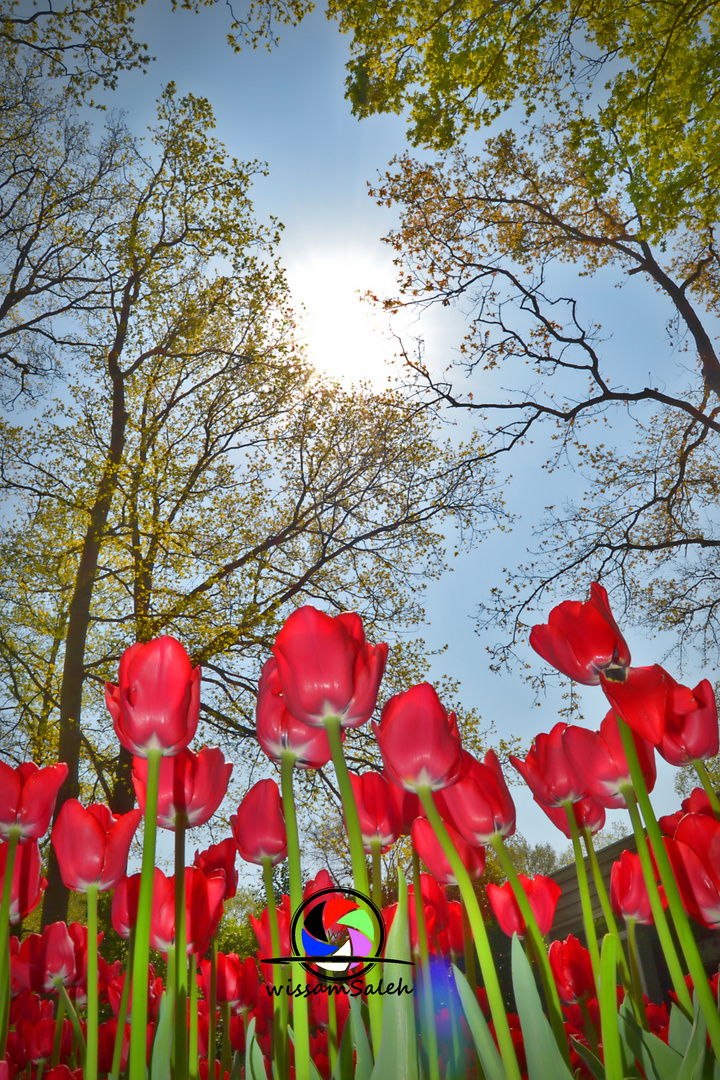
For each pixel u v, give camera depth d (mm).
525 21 9992
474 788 656
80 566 14211
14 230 15891
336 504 16391
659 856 556
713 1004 470
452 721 625
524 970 504
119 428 16438
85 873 684
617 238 14586
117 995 1091
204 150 16781
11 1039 1024
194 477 16516
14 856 691
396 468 16062
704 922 662
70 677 13328
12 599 14273
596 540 14531
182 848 717
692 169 9883
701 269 14578
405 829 810
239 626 13992
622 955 763
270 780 786
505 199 14977
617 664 730
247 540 16500
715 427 14242
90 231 16516
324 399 16609
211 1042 834
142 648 626
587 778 734
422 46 10430
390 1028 475
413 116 10812
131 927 771
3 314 15719
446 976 829
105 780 13234
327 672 581
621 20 9859
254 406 16875
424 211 15367
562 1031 618
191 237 17234
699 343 14156
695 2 9422
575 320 14664
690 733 753
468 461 15438
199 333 17531
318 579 16281
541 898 841
